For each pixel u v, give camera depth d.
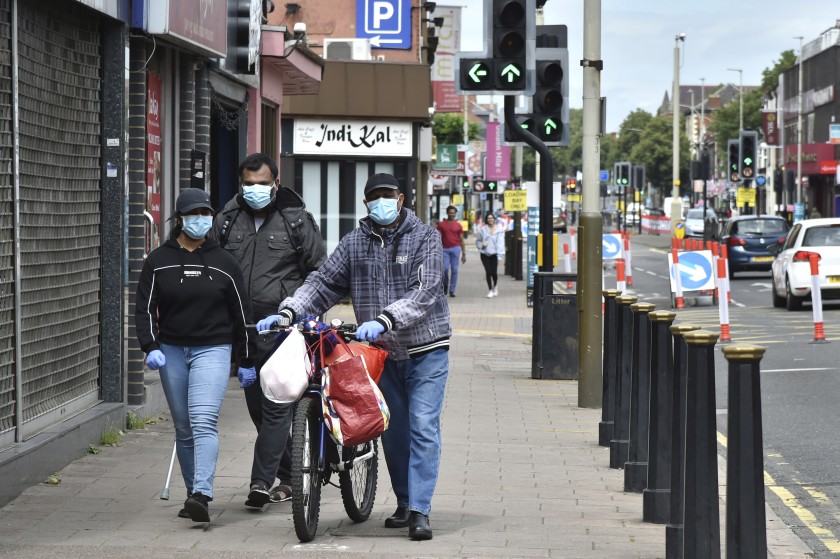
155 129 30.48
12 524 18.94
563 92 38.91
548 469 24.72
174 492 21.41
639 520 20.11
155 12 27.00
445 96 118.56
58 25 23.70
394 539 18.53
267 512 20.27
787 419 31.70
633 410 22.59
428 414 18.67
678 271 70.88
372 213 18.66
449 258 78.75
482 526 19.48
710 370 15.20
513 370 42.41
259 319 20.67
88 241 25.61
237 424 28.95
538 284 39.72
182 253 19.34
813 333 53.75
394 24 85.62
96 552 17.28
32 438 22.25
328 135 72.62
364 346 18.42
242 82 40.25
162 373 19.38
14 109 21.31
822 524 20.77
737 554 13.24
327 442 18.70
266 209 20.97
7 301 21.20
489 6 35.25
